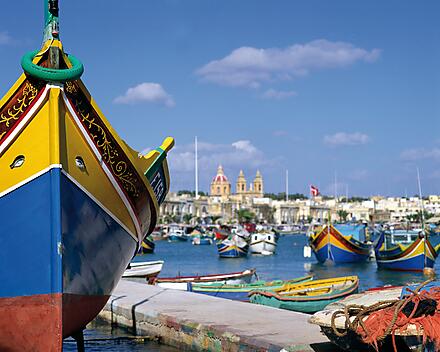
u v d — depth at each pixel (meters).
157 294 18.75
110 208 10.45
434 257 46.06
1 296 9.66
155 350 13.87
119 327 16.89
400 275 43.16
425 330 9.05
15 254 9.54
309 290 20.75
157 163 12.08
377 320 9.30
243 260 65.69
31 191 9.38
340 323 9.70
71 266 9.69
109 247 10.67
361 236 61.38
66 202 9.42
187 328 13.45
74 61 9.77
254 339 11.30
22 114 9.45
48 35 9.79
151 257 73.31
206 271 51.69
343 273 45.50
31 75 9.28
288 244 114.81
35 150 9.38
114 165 10.35
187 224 185.25
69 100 9.55
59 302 9.52
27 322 9.65
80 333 11.22
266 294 18.67
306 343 10.87
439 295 9.81
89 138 9.88
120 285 21.61
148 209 11.87
